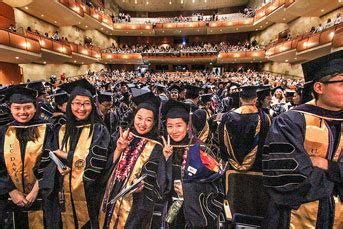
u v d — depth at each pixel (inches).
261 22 1104.2
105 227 80.4
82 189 81.7
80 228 83.4
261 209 97.7
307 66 63.9
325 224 61.0
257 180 100.0
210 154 80.7
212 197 75.4
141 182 75.1
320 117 61.6
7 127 87.9
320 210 61.5
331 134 61.0
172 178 77.8
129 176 78.9
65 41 864.3
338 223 60.6
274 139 64.6
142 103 81.7
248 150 102.3
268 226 69.5
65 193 83.0
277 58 948.6
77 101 83.2
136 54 1275.8
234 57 1189.1
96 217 83.7
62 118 107.7
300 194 60.3
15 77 711.7
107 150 84.1
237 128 104.7
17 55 602.9
